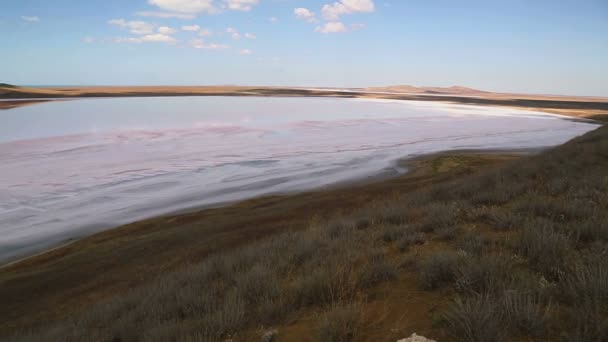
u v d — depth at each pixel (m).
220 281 6.00
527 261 4.16
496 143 47.22
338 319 3.24
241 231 14.32
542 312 2.99
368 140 49.19
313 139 49.56
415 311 3.48
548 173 11.68
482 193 9.38
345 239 6.68
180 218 19.31
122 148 41.44
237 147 42.84
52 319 8.33
